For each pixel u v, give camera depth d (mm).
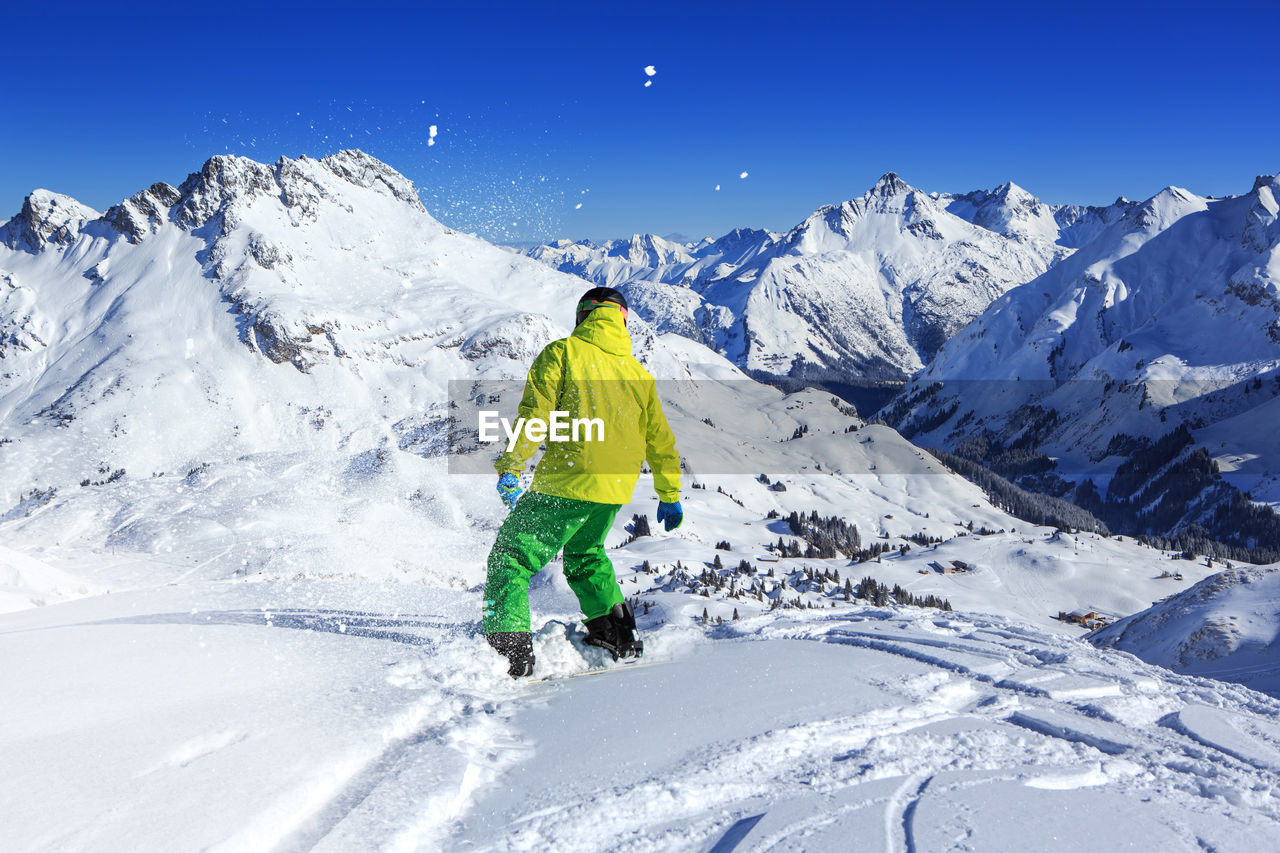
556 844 1879
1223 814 2035
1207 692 3762
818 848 1759
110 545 108000
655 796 2098
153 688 2963
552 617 5008
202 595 6340
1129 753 2562
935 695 3146
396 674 3293
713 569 119938
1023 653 4195
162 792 1950
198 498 133125
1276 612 26969
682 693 3090
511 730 2730
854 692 3107
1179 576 153375
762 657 3789
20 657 3385
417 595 6203
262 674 3260
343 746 2332
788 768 2338
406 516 135875
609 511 3838
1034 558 160500
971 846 1747
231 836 1721
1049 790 2174
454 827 1981
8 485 195125
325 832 1867
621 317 3932
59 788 1963
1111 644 31484
